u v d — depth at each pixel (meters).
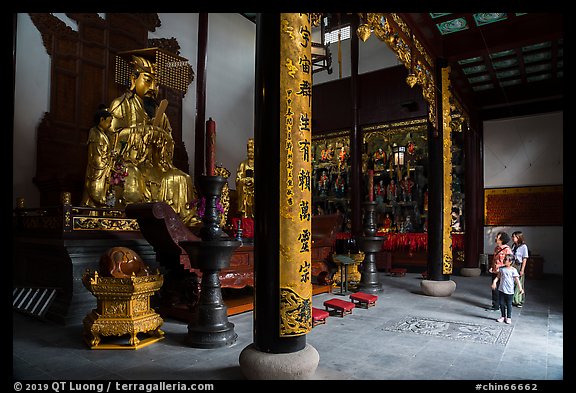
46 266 7.45
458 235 14.28
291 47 4.05
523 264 8.05
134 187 10.38
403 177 15.31
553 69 11.56
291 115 4.02
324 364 4.45
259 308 3.99
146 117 11.43
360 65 16.97
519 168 14.20
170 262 7.19
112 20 12.40
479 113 14.75
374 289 9.23
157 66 11.66
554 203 13.56
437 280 9.12
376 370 4.27
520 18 8.37
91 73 11.80
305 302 3.99
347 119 16.77
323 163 17.19
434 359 4.66
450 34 9.10
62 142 10.91
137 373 4.20
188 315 6.47
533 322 6.53
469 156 14.02
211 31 16.16
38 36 10.64
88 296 6.86
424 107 14.95
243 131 17.39
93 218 7.54
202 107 13.55
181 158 14.36
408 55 7.73
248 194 13.26
